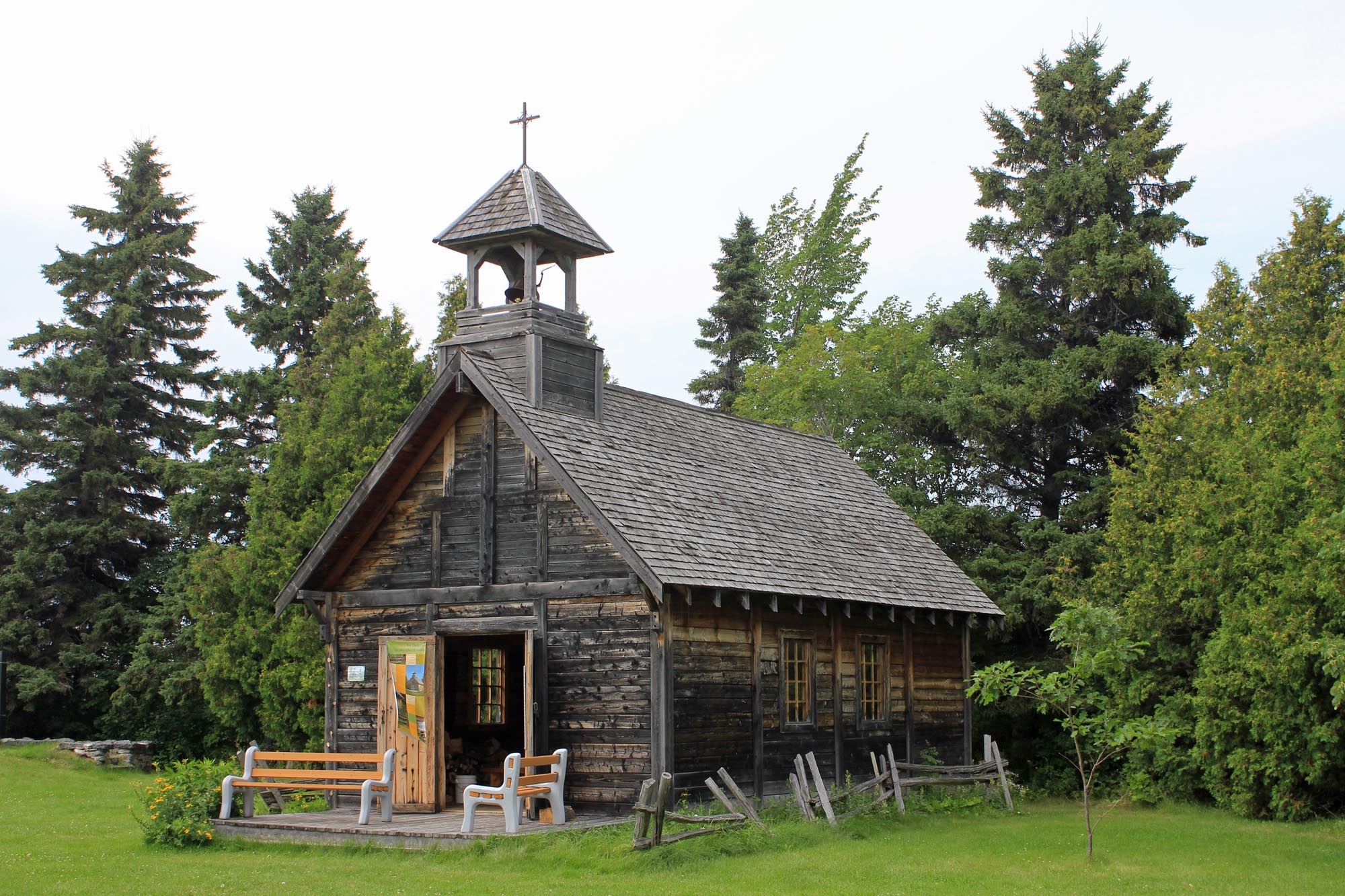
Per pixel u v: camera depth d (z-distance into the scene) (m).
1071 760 30.41
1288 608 22.09
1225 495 24.14
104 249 43.56
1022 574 32.25
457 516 19.80
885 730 23.34
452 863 15.24
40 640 39.06
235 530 38.94
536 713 18.56
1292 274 26.86
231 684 29.64
